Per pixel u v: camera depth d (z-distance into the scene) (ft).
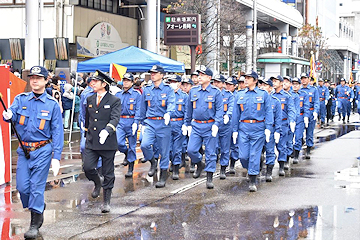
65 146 64.80
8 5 104.53
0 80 40.16
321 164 52.70
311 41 209.77
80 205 34.17
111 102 32.04
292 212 32.48
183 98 45.52
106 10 116.16
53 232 28.07
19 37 104.27
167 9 124.26
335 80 274.16
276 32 231.91
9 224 29.55
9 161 41.86
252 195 37.78
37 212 27.22
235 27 136.87
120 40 121.19
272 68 137.18
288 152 50.03
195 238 27.02
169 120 39.52
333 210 32.91
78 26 104.27
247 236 27.37
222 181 43.86
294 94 52.47
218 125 39.52
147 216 31.55
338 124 105.81
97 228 28.86
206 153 40.45
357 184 41.70
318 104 57.31
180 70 72.74
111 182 32.32
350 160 55.21
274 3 175.52
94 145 32.01
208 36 122.72
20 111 27.55
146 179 44.04
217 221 30.40
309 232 27.99
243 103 39.55
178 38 86.43
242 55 147.02
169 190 39.45
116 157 56.90
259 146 39.55
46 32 101.65
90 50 107.86
